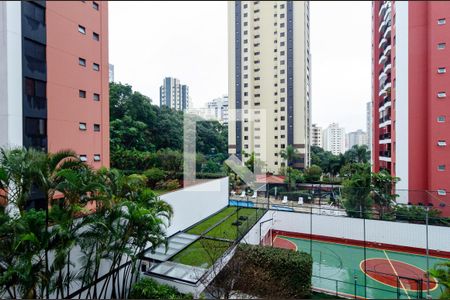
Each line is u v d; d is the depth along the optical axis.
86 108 12.46
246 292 6.38
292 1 31.94
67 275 5.12
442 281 4.19
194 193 10.77
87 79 12.58
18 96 9.50
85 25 12.55
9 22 9.29
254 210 11.90
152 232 6.07
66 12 11.57
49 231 4.51
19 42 9.62
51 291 4.67
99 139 13.16
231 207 13.02
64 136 11.29
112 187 5.89
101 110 13.35
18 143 9.36
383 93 12.64
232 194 13.95
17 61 9.52
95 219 5.06
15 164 4.41
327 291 6.79
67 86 11.53
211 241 8.62
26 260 4.00
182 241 8.79
